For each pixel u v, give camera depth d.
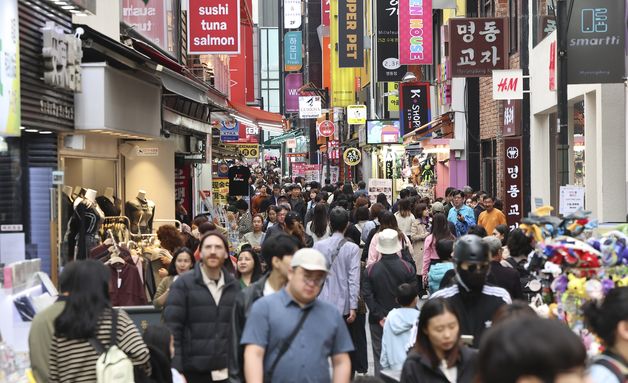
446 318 10.09
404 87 68.81
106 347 10.71
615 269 11.93
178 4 42.34
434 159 73.81
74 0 23.77
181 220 40.50
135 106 28.48
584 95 34.31
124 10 32.31
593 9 26.86
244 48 73.81
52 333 10.76
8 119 18.28
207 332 14.21
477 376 4.93
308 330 10.41
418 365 10.31
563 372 4.52
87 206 25.94
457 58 40.78
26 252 23.30
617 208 31.81
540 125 46.16
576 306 11.86
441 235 24.86
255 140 89.94
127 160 35.75
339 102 107.94
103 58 26.88
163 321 14.55
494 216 33.16
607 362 7.52
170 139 36.06
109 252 22.11
